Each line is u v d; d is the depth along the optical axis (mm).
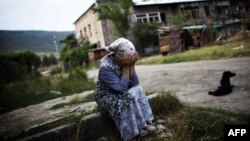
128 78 3059
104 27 31266
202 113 3406
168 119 3604
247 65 7688
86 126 3295
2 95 9750
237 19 36219
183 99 4691
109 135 3361
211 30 22359
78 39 38969
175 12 34406
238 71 6805
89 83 9148
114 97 3092
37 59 23547
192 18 35375
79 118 3570
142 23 29422
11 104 7359
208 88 5312
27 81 12609
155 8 33094
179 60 14117
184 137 2994
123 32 29125
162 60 16094
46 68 46688
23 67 19000
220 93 4543
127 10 29000
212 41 22000
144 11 32438
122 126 3000
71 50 34062
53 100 6734
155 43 30516
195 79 6781
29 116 5055
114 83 3012
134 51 3062
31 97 8047
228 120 3135
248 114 3314
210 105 4012
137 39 29438
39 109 5676
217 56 11891
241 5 39562
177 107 3908
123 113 2998
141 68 15000
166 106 3861
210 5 36781
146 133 3273
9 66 18156
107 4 29344
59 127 3250
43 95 8008
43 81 11492
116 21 28953
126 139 3000
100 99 3215
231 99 4188
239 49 12203
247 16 21328
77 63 33125
